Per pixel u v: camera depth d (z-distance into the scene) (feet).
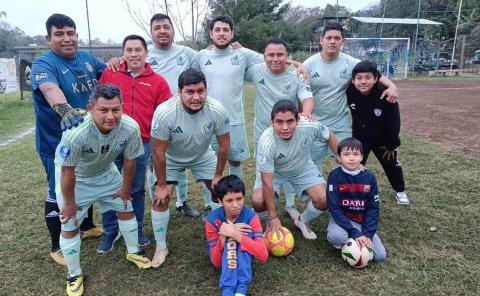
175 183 12.16
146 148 12.34
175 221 14.11
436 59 105.40
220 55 13.92
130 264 11.28
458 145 23.47
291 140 11.53
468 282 9.96
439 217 13.66
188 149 11.35
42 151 10.89
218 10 63.41
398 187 14.89
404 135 26.86
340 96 14.24
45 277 10.73
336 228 11.24
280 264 11.02
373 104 13.61
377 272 10.52
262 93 13.83
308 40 120.06
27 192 17.03
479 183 16.65
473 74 94.89
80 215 10.09
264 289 9.94
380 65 86.17
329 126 14.53
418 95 53.21
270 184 11.54
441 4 133.39
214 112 10.82
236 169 14.85
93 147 9.30
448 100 46.75
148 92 12.10
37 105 10.53
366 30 122.11
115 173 10.74
